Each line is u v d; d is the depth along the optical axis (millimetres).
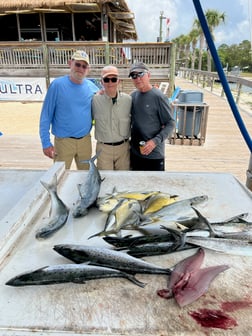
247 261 1052
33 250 1105
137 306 849
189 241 1112
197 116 5195
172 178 1805
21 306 848
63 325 789
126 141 2695
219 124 6871
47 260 1048
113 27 14516
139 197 1465
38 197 1424
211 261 1053
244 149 5055
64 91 2562
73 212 1362
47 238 1177
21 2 10367
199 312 828
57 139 2746
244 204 1472
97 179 1597
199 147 5176
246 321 802
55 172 1764
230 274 984
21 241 1158
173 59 8297
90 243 1150
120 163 2723
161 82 8477
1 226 1147
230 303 863
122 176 1844
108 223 1255
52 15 11961
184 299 861
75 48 8617
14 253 1088
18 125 6648
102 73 2477
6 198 1598
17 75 9000
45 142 2686
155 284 933
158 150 2584
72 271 941
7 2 10438
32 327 782
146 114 2486
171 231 1142
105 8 10859
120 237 1144
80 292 901
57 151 2783
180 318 809
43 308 842
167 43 8180
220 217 1348
